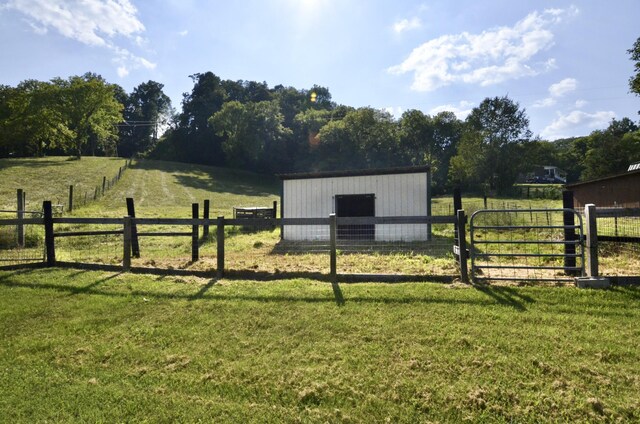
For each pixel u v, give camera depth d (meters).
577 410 2.79
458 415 2.80
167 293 5.77
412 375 3.32
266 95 88.69
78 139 56.72
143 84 100.88
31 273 7.14
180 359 3.76
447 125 64.44
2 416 2.90
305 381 3.28
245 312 4.90
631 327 4.13
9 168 39.25
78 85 54.97
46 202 7.92
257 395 3.13
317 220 6.56
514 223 15.87
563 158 81.25
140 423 2.81
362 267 7.52
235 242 12.88
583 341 3.82
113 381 3.40
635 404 2.82
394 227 13.15
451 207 25.52
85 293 5.86
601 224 12.02
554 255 5.80
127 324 4.64
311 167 62.72
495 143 52.19
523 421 2.72
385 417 2.80
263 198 41.12
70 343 4.15
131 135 92.94
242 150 66.31
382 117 63.94
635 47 21.61
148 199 32.00
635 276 5.61
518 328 4.16
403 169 13.21
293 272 6.70
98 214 21.89
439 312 4.69
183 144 76.94
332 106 88.62
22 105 53.16
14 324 4.68
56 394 3.20
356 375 3.35
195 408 2.98
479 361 3.50
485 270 6.77
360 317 4.62
